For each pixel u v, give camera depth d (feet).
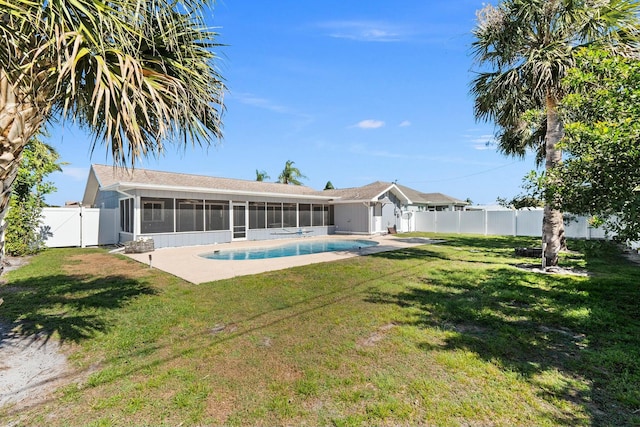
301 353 11.55
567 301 17.47
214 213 51.21
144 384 9.52
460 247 44.75
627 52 23.26
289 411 8.32
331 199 71.46
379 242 54.03
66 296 18.93
